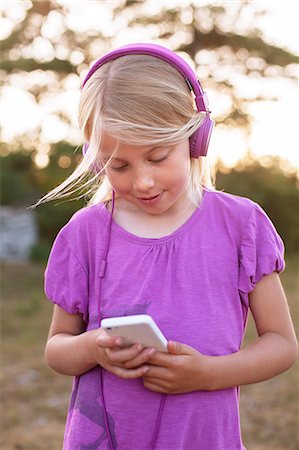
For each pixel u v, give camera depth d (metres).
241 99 13.31
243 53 13.07
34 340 6.88
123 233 1.61
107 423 1.54
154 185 1.46
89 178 1.67
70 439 1.58
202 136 1.55
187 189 1.62
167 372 1.45
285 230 15.53
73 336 1.62
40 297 9.37
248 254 1.58
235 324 1.56
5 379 5.42
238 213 1.61
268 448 3.95
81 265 1.64
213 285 1.55
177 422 1.50
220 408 1.53
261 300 1.59
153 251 1.58
